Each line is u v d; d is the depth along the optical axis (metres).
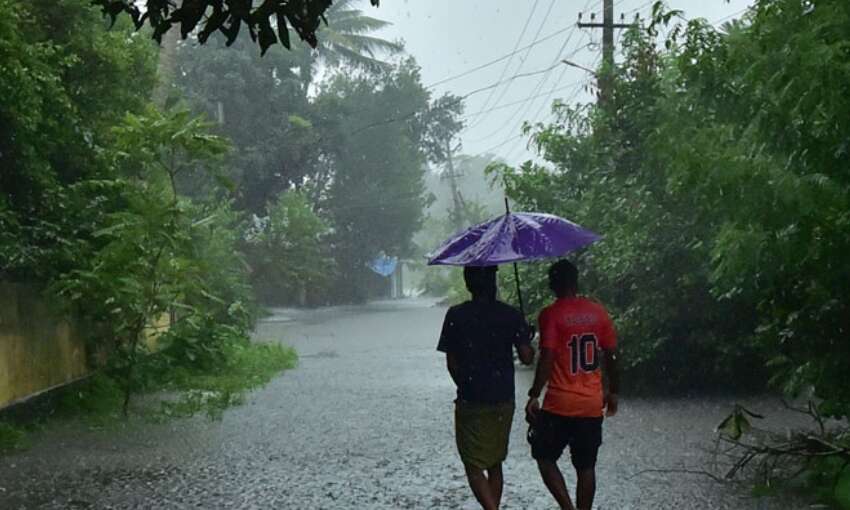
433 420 11.88
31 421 11.34
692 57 7.44
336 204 55.38
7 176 11.68
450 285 59.91
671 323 13.24
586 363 6.48
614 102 14.83
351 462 9.12
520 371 18.72
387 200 55.59
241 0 4.71
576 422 6.42
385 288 74.81
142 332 15.44
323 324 36.25
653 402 12.89
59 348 12.80
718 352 13.03
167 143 12.87
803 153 6.72
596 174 15.38
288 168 47.78
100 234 12.19
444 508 7.23
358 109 54.22
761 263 7.26
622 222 14.13
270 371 17.95
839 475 6.84
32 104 10.79
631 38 14.77
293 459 9.31
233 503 7.49
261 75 45.06
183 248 13.19
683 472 8.25
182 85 43.19
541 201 17.28
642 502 7.22
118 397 13.76
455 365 6.52
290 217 44.62
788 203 6.52
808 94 6.32
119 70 13.80
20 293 11.44
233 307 20.55
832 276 6.93
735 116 7.26
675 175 7.57
